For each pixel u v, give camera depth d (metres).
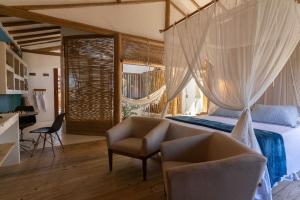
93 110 5.50
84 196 2.55
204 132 2.74
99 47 5.36
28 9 3.99
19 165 3.44
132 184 2.86
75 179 2.98
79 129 5.61
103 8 4.84
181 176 1.64
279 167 2.71
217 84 2.86
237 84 2.56
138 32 5.42
